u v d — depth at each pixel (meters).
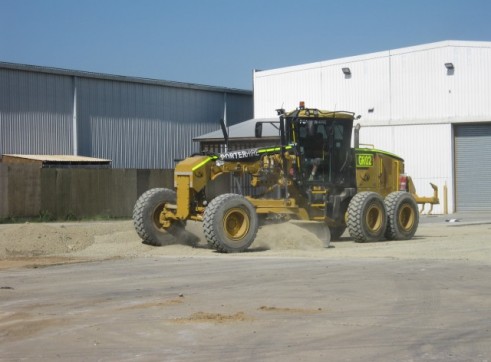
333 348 8.41
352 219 19.89
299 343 8.65
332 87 41.25
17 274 14.62
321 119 20.00
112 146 39.69
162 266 15.48
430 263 15.34
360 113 40.03
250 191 19.22
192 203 18.17
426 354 8.10
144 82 41.47
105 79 39.28
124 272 14.70
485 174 37.16
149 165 41.75
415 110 38.28
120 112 40.19
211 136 39.34
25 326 9.78
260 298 11.52
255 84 44.69
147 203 18.86
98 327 9.64
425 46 37.88
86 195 32.28
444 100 37.44
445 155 37.56
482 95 36.59
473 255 16.88
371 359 7.94
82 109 38.16
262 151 18.97
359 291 12.02
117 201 33.12
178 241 19.27
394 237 20.86
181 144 43.84
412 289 12.14
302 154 19.52
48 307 11.09
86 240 19.61
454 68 37.12
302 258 16.53
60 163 34.56
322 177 20.00
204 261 16.19
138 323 9.83
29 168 30.72
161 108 42.69
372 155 21.55
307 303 11.06
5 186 30.09
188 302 11.29
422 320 9.80
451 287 12.30
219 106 46.50
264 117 44.22
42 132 36.22
